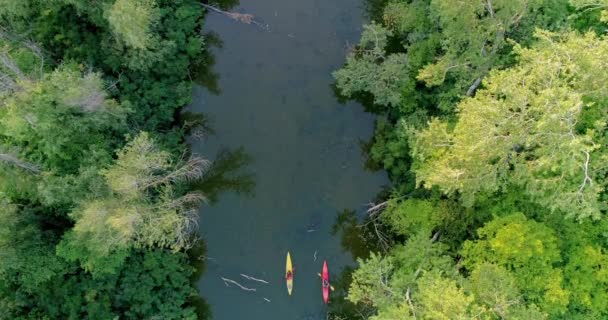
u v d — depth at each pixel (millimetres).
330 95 29797
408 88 25844
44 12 24891
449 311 18531
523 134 18875
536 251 20172
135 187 22422
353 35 30219
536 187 20609
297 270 28672
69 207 24203
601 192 21891
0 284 24531
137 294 25359
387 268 22688
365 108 29484
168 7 28422
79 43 25906
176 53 28375
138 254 26062
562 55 19094
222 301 28578
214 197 29344
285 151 29641
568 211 19562
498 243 20344
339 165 29344
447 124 23094
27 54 24719
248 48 30344
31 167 22812
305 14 30469
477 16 24016
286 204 29234
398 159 26984
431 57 25672
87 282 25000
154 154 23469
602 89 18516
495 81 20047
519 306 20250
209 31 30172
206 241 28922
